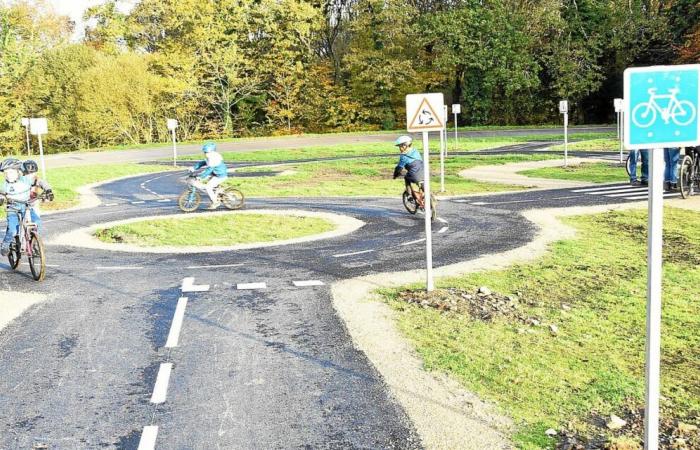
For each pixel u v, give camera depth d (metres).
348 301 8.67
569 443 4.79
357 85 64.00
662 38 59.00
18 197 10.55
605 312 8.20
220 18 59.62
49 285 10.01
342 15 66.88
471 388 5.79
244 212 17.97
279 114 63.12
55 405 5.59
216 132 60.47
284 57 61.88
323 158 38.88
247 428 5.09
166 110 58.12
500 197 19.92
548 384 5.91
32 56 59.62
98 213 19.05
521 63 59.84
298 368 6.32
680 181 17.33
